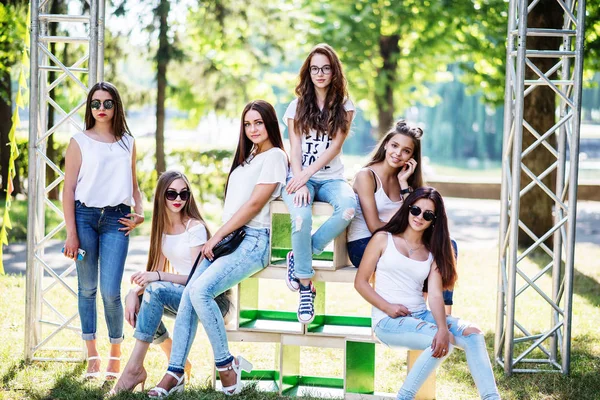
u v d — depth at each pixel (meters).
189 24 15.09
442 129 41.78
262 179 4.49
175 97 15.74
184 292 4.48
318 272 4.54
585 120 35.19
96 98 4.68
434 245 4.37
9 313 6.66
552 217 10.88
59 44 14.02
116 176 4.69
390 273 4.41
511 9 5.29
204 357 5.58
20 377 4.87
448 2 13.80
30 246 5.19
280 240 4.86
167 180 4.72
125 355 5.48
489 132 41.00
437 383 5.04
